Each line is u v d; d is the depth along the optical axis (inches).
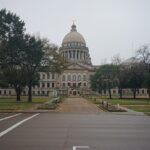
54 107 2149.4
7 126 1034.7
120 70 4982.8
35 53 2893.7
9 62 2819.9
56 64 3260.3
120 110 1941.4
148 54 4264.3
